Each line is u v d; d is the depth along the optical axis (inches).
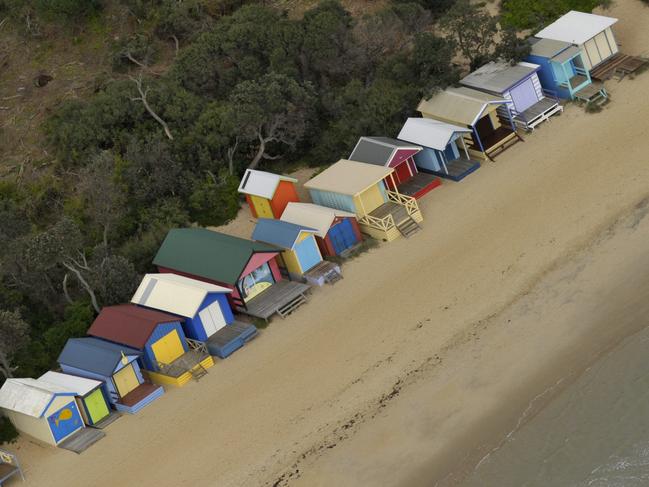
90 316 2834.6
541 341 2544.3
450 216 2972.4
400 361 2571.4
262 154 3314.5
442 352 2571.4
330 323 2726.4
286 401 2536.9
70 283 3002.0
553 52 3253.0
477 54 3378.4
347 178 3031.5
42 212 3265.3
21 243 2878.9
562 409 2374.5
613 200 2861.7
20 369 2738.7
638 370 2413.9
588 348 2498.8
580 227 2812.5
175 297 2743.6
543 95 3282.5
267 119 3216.0
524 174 3046.3
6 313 2655.0
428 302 2711.6
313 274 2869.1
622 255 2709.2
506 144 3164.4
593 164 2997.0
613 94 3225.9
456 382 2492.6
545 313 2613.2
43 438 2573.8
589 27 3316.9
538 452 2297.0
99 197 3088.1
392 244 2930.6
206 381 2647.6
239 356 2699.3
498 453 2316.7
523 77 3208.7
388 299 2751.0
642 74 3260.3
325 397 2522.1
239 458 2422.5
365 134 3272.6
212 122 3312.0
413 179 3142.2
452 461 2324.1
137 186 3218.5
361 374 2561.5
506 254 2792.8
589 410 2356.1
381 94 3289.9
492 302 2669.8
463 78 3309.5
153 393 2628.0
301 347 2674.7
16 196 3294.8
